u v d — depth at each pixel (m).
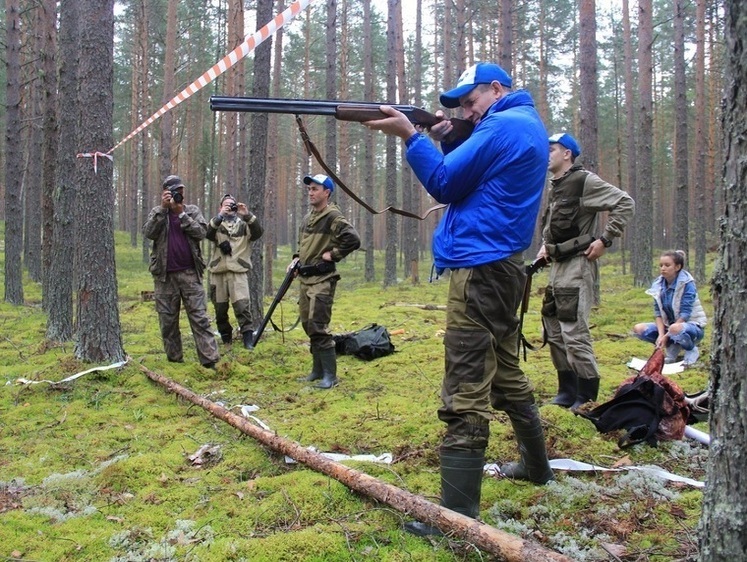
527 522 2.95
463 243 2.76
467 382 2.78
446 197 2.79
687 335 6.08
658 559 2.54
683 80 16.09
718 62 23.61
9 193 12.61
